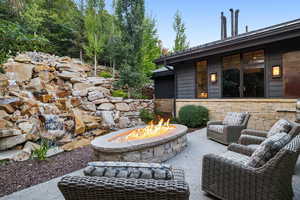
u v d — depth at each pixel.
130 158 2.93
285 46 5.20
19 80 5.93
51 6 12.30
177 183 1.10
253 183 1.65
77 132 4.89
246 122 4.41
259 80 5.79
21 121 4.16
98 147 2.96
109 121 6.13
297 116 4.38
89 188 1.10
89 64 10.79
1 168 3.01
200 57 6.88
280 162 1.51
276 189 1.52
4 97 4.57
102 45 10.20
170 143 3.57
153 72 11.05
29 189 2.32
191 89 7.76
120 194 1.09
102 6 10.50
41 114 4.67
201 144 4.47
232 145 2.62
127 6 8.05
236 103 6.00
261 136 3.26
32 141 4.05
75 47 11.25
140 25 8.24
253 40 5.04
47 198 2.10
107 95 7.58
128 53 8.21
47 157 3.56
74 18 10.90
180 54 6.98
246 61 6.10
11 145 3.66
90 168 1.35
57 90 6.55
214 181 1.97
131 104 7.70
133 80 8.12
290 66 5.12
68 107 5.62
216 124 5.06
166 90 11.06
